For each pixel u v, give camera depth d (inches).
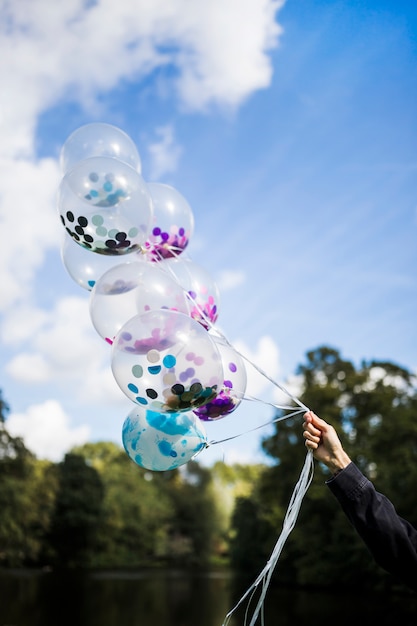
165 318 139.3
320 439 94.3
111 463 2581.2
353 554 990.4
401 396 1111.0
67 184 157.6
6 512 1499.8
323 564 1024.2
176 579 1546.5
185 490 2689.5
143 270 158.6
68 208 157.8
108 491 2304.4
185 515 2610.7
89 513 2052.2
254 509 1473.9
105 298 156.3
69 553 2033.7
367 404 1126.4
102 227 156.9
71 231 160.1
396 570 85.0
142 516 2348.7
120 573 1811.0
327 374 1192.2
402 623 657.6
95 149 173.9
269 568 104.5
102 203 155.6
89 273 172.2
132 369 137.4
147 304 154.3
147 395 137.7
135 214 157.9
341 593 1011.3
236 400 151.7
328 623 666.8
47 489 1841.8
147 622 721.0
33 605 882.1
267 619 711.7
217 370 138.9
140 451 147.5
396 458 969.5
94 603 928.9
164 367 135.9
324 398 1120.2
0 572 1649.9
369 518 86.4
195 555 2541.8
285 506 1139.9
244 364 157.6
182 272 176.7
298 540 1065.5
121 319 155.0
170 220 179.6
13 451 1520.7
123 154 176.2
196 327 140.6
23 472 1552.7
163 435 145.7
